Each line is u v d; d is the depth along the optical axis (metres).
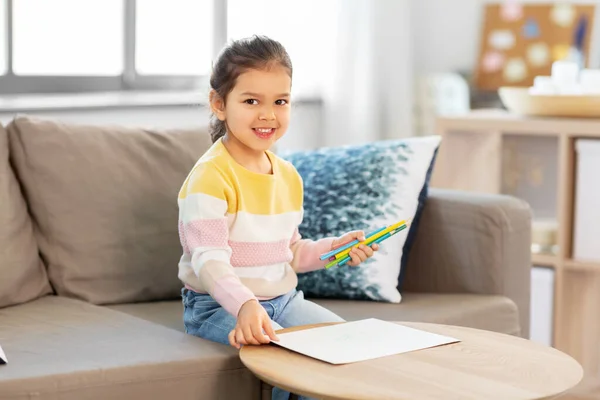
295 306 1.92
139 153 2.28
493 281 2.33
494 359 1.56
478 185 3.31
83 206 2.20
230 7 3.71
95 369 1.58
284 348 1.60
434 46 4.40
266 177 1.88
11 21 3.06
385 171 2.35
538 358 1.57
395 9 4.00
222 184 1.80
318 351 1.57
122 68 3.43
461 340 1.67
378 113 3.96
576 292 3.15
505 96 3.28
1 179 2.15
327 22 3.78
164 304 2.23
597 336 3.12
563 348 3.15
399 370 1.49
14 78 3.08
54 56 3.23
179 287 2.27
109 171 2.23
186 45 3.66
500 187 3.28
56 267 2.18
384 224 2.29
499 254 2.33
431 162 2.42
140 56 3.52
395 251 2.29
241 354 1.56
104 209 2.21
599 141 3.03
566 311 3.14
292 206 1.95
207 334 1.83
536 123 3.11
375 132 3.92
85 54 3.32
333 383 1.43
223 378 1.69
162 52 3.59
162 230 2.26
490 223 2.33
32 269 2.14
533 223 3.20
